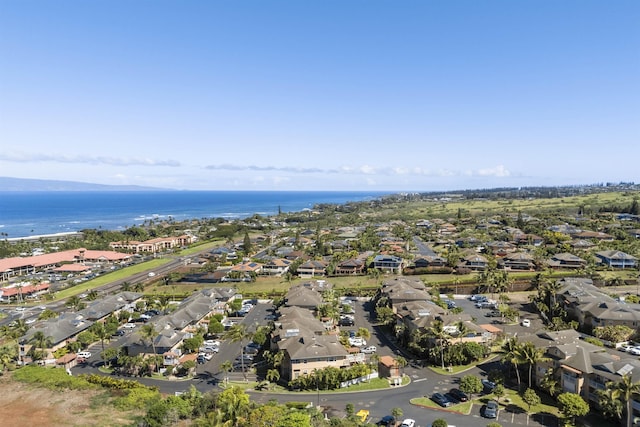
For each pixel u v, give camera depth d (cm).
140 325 12312
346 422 6275
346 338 10250
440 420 6219
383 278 16712
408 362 9338
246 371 9150
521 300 14112
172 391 8181
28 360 9812
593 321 10512
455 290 15400
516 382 8138
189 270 19725
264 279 17462
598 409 6856
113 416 6725
